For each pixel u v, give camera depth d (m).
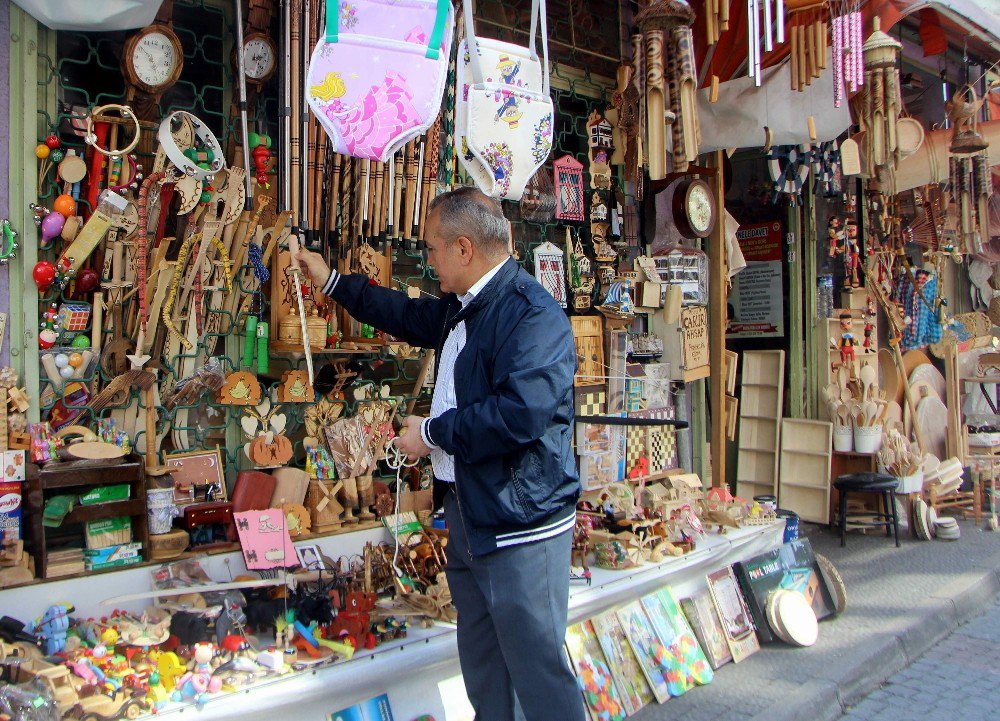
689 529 4.21
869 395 6.54
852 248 6.68
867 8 4.84
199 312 3.10
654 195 5.05
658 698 3.49
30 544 2.67
